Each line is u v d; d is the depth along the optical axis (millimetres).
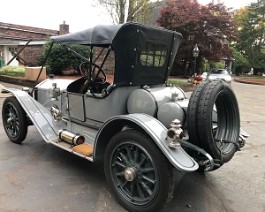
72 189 3215
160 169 2590
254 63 41250
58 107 4105
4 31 20047
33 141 4738
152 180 2707
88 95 3488
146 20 16547
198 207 3010
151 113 3064
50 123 4000
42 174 3543
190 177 3742
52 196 3043
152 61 3418
